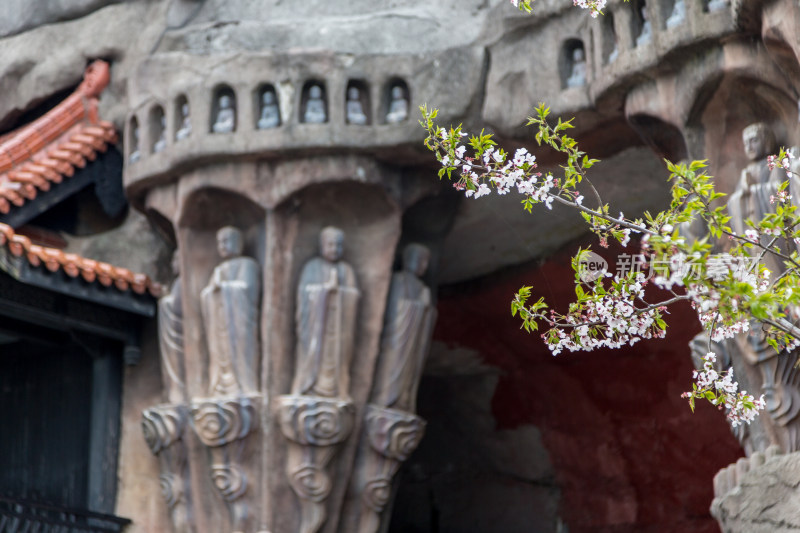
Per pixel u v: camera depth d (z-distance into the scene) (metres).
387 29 14.23
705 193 7.34
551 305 16.17
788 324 7.23
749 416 7.83
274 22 14.57
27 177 14.78
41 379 15.44
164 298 14.75
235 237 14.28
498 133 13.66
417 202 14.56
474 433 17.44
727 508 11.30
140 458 14.84
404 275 14.50
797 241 7.62
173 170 14.30
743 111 11.80
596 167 14.10
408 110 13.90
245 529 13.88
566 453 16.83
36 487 15.12
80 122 15.93
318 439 13.78
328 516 13.91
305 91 14.05
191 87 14.23
